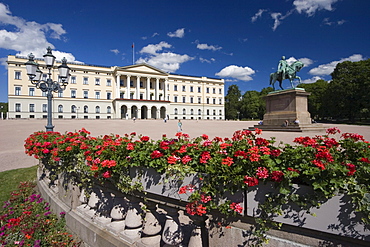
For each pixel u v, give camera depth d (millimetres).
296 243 2023
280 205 2029
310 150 2295
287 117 20797
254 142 2889
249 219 2268
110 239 3219
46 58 9859
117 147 3189
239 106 86938
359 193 1731
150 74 67875
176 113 76062
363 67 42125
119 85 64375
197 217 2580
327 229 1857
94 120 47781
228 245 2377
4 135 21812
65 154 4184
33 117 57594
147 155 2828
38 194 6016
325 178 1875
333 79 47188
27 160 11359
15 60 55969
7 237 4035
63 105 61125
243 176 2117
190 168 2506
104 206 3732
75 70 62812
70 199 4352
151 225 3053
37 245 3682
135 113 68750
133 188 2947
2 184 7254
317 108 53062
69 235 3859
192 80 79312
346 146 2404
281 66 22500
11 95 55625
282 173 1931
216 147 2680
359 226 1747
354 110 43938
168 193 2643
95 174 3316
